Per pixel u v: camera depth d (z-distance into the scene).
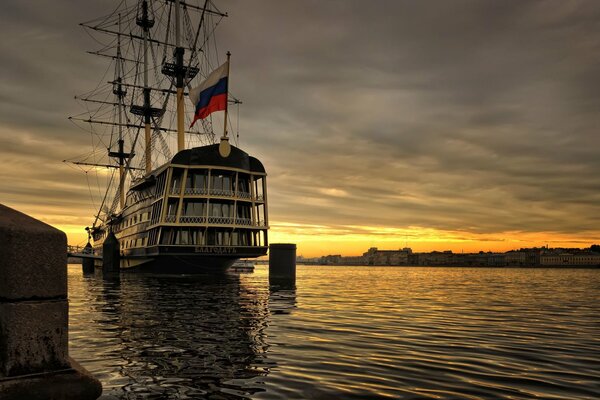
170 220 47.78
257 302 24.33
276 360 10.12
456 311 22.27
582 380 8.82
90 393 5.23
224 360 10.02
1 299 5.12
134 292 30.34
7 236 5.08
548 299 31.38
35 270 5.16
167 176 47.88
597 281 75.62
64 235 5.41
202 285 38.16
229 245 48.59
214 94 49.19
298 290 35.47
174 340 12.48
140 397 7.21
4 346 4.97
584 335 14.66
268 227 51.66
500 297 33.22
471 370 9.54
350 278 78.56
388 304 25.86
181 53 63.47
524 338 13.95
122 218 69.00
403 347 12.12
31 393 4.90
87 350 10.99
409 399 7.41
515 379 8.85
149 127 77.50
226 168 49.25
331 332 14.57
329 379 8.58
